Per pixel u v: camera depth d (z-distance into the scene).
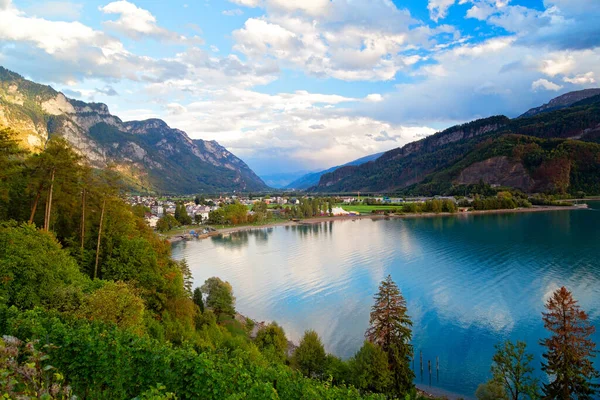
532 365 47.66
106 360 17.19
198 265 112.06
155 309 43.28
